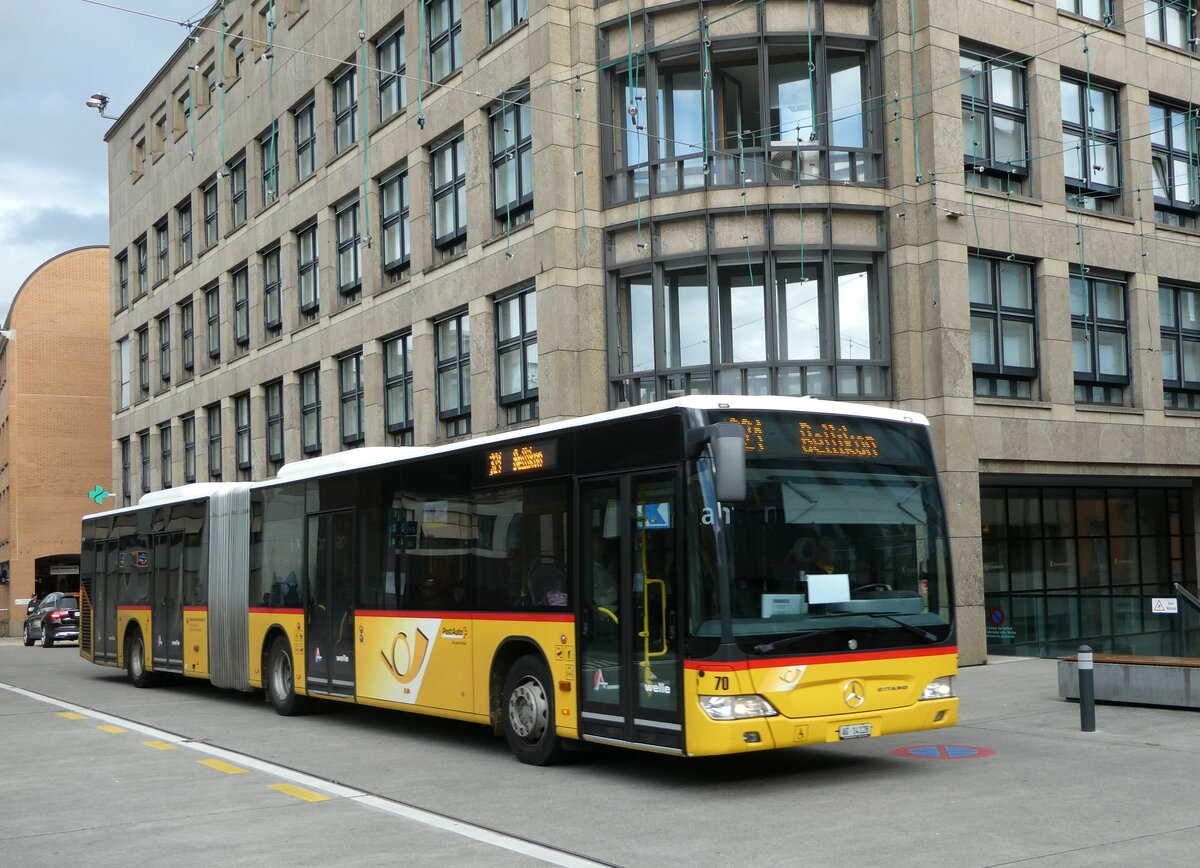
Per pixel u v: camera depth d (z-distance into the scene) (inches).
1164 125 1019.9
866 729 401.7
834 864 298.4
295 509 654.5
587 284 892.0
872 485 422.9
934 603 426.9
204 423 1566.2
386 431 1157.1
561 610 448.5
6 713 684.7
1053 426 901.8
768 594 392.2
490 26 1000.9
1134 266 973.8
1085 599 850.1
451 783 429.7
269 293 1400.1
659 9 874.8
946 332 840.9
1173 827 332.2
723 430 378.0
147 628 842.8
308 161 1302.9
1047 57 928.9
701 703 382.9
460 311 1039.6
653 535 409.7
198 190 1567.4
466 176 1018.1
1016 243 890.7
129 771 469.1
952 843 317.4
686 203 861.2
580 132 897.5
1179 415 993.5
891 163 863.7
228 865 313.0
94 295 2298.2
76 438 2256.4
